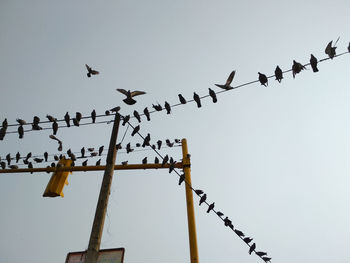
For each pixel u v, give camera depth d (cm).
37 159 863
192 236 609
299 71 468
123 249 784
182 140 836
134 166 770
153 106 590
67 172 816
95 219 480
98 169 801
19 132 638
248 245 679
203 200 661
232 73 522
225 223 666
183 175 680
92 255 432
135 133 651
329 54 452
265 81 491
